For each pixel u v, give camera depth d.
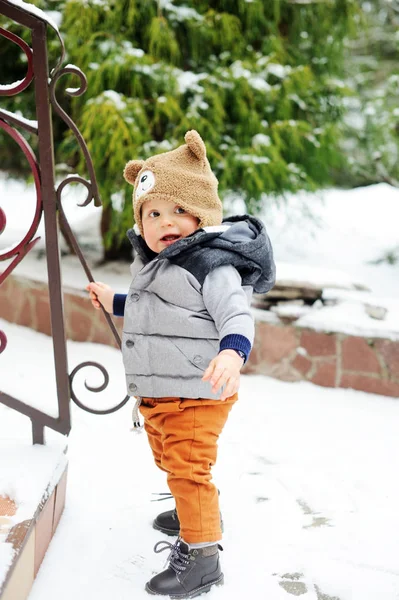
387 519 2.12
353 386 3.43
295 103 4.75
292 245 5.64
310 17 4.90
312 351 3.50
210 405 1.72
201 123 4.25
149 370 1.74
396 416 3.13
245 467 2.50
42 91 1.72
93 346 4.01
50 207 1.81
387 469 2.53
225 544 1.93
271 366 3.60
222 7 4.64
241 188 4.64
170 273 1.72
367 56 7.16
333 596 1.70
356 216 6.36
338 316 3.52
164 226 1.78
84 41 4.27
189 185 1.79
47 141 1.77
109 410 1.96
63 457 1.92
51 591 1.66
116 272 4.63
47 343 4.04
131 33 4.41
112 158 4.12
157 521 1.98
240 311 1.61
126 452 2.55
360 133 6.05
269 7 4.68
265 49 4.73
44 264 4.66
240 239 1.75
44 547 1.79
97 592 1.67
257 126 4.48
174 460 1.71
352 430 2.94
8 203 7.04
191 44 4.54
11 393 1.92
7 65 4.80
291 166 4.58
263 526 2.05
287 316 3.56
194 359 1.69
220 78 4.40
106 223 4.94
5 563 1.41
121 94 4.18
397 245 5.58
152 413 1.76
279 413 3.12
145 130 4.26
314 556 1.88
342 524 2.08
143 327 1.75
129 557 1.83
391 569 1.83
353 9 4.86
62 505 2.03
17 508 1.63
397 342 3.33
